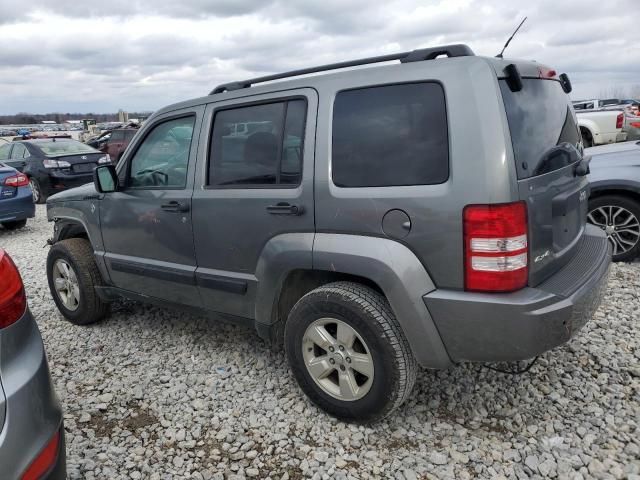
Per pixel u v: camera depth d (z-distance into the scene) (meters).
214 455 2.67
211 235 3.25
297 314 2.87
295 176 2.86
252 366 3.58
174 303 3.70
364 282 2.78
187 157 3.41
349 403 2.77
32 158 11.85
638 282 4.63
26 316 2.08
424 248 2.43
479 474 2.43
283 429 2.86
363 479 2.44
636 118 11.69
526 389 3.09
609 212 5.19
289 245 2.83
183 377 3.48
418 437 2.72
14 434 1.82
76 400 3.26
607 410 2.85
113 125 39.38
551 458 2.49
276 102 2.99
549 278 2.61
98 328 4.41
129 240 3.84
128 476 2.54
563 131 2.98
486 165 2.27
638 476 2.33
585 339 3.61
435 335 2.48
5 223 9.55
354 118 2.66
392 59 2.72
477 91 2.34
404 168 2.49
